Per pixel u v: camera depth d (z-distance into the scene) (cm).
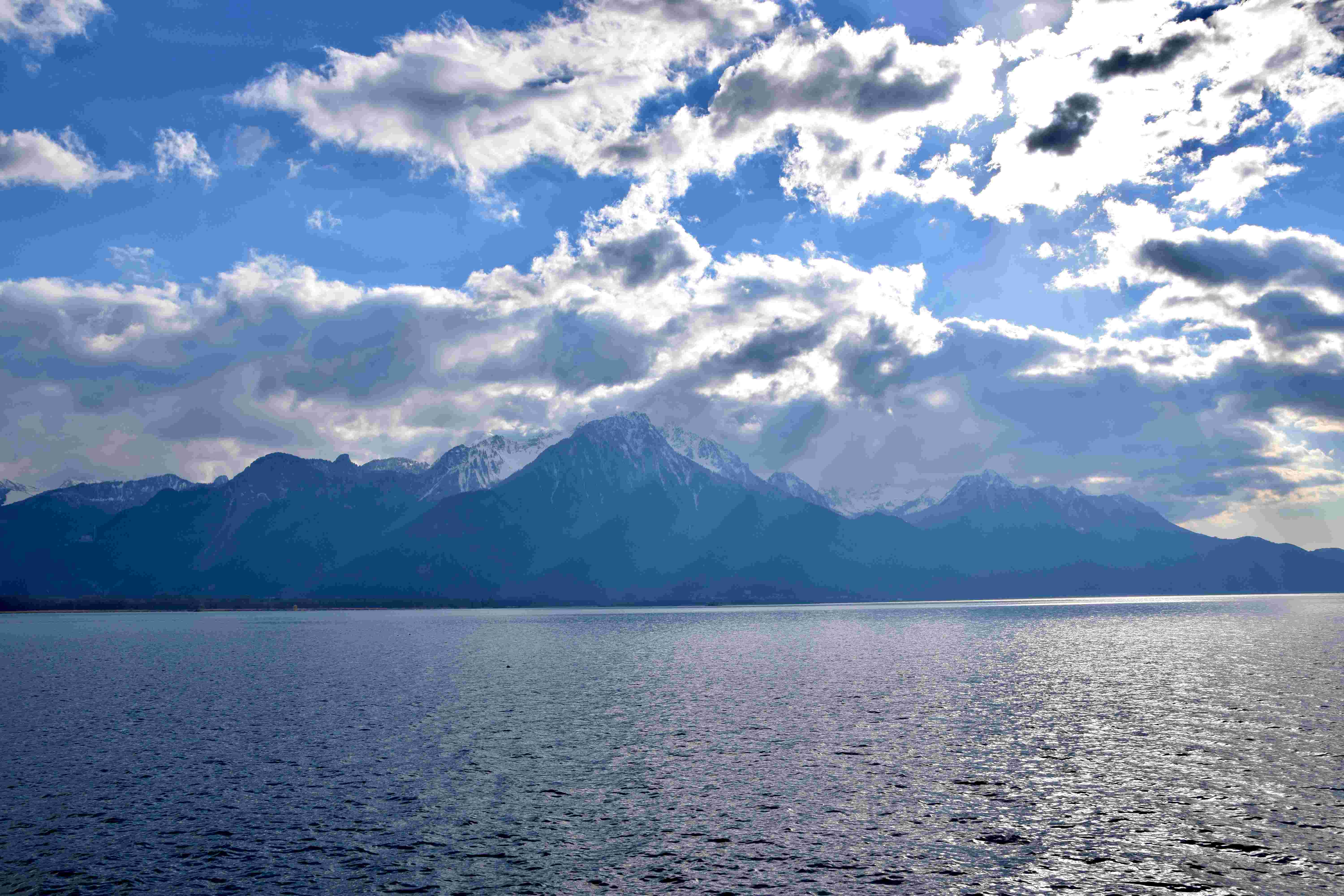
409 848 4028
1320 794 4750
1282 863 3759
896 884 3569
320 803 4775
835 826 4291
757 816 4459
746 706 8125
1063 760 5597
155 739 6644
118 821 4478
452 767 5594
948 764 5538
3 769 5656
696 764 5612
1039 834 4150
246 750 6209
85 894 3525
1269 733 6425
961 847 3988
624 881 3612
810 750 6025
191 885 3606
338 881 3647
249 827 4344
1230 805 4562
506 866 3791
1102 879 3609
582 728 6962
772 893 3491
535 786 5084
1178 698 8256
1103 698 8375
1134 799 4681
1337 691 8575
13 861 3888
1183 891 3488
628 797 4825
